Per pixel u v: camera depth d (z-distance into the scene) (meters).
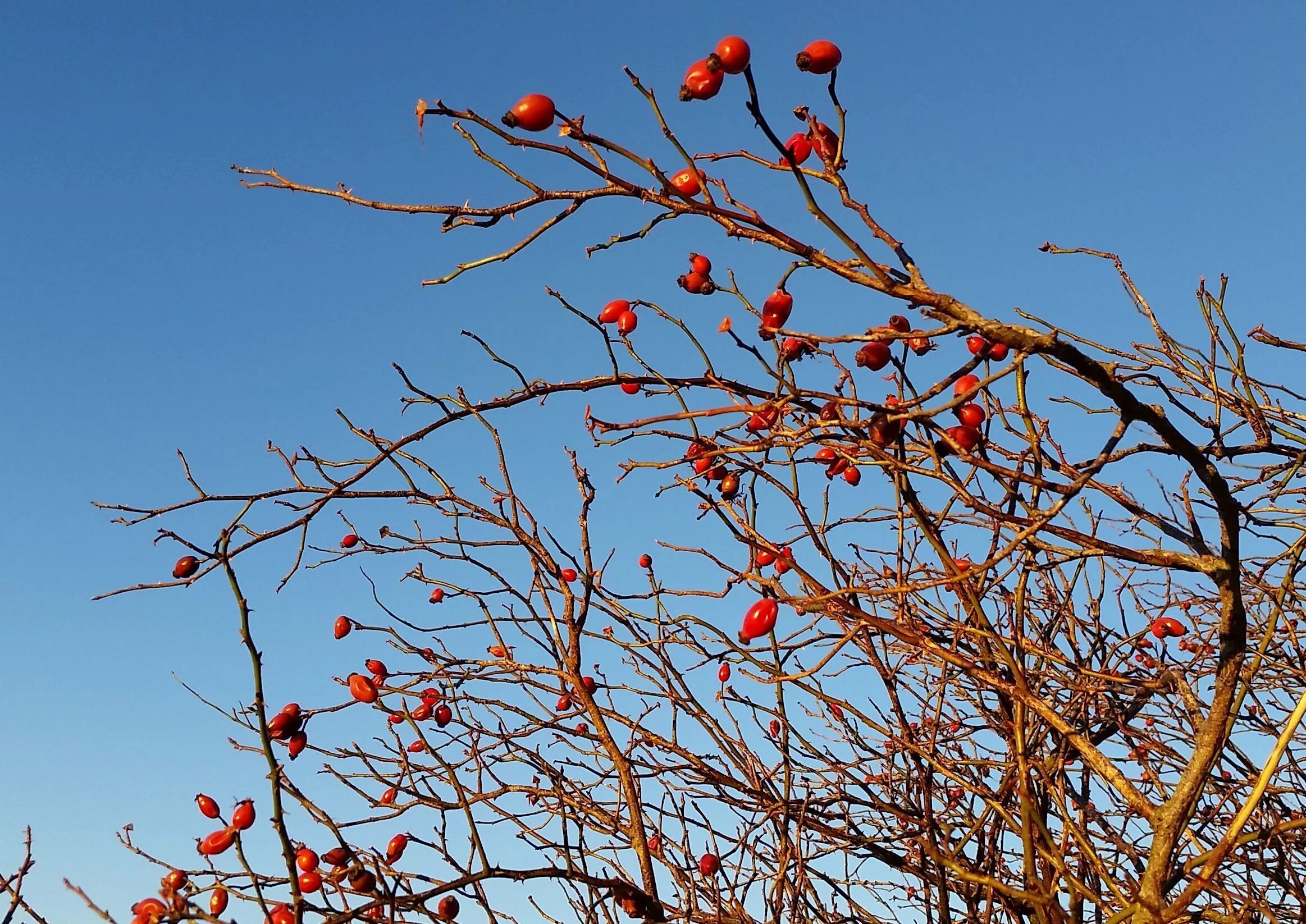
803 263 2.65
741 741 3.99
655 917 3.30
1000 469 2.80
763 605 2.82
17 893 2.64
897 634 3.01
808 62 2.55
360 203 2.42
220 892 2.79
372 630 4.04
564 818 3.59
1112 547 2.95
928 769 3.63
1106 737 3.77
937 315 2.52
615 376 3.20
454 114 2.29
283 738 3.28
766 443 2.84
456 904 3.13
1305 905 3.42
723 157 2.62
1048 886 3.03
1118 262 3.91
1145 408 2.64
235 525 3.32
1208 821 3.47
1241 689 3.11
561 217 2.44
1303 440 3.73
